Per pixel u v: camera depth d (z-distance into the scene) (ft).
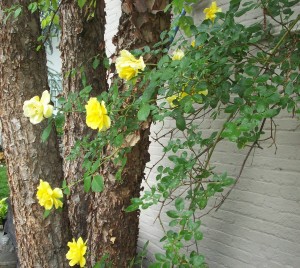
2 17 6.79
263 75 4.04
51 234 7.14
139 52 5.23
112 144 5.24
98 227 6.68
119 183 6.36
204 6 8.68
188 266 4.50
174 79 4.37
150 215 11.22
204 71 4.42
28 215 7.09
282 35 4.92
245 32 4.85
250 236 8.48
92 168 4.78
